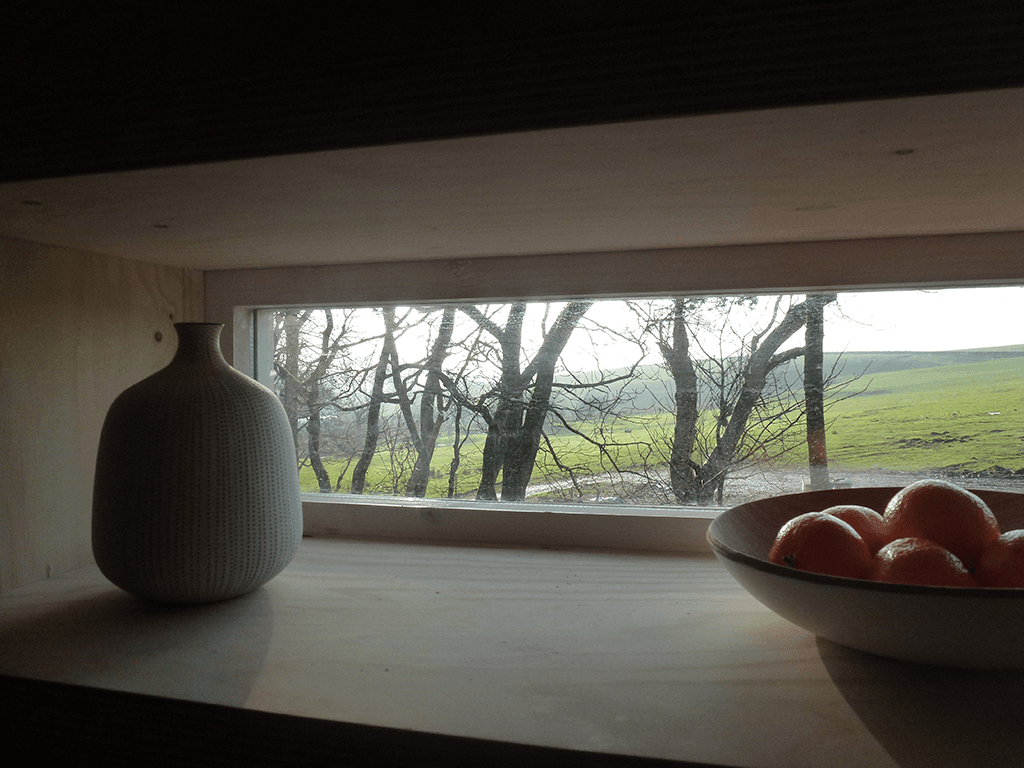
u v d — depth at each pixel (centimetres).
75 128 54
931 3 39
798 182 57
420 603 73
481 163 52
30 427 81
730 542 67
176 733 53
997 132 45
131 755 54
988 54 38
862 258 83
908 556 53
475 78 45
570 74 43
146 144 52
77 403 87
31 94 54
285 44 48
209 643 63
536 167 53
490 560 88
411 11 46
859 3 39
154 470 68
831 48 40
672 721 49
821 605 51
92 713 55
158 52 51
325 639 64
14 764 58
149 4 51
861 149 49
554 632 65
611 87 43
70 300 86
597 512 94
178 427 68
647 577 81
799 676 55
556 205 65
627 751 45
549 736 47
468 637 64
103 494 70
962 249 80
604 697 52
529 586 78
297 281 101
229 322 105
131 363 95
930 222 73
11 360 79
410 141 46
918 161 51
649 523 91
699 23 41
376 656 60
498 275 93
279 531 73
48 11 53
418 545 96
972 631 47
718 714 50
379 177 55
